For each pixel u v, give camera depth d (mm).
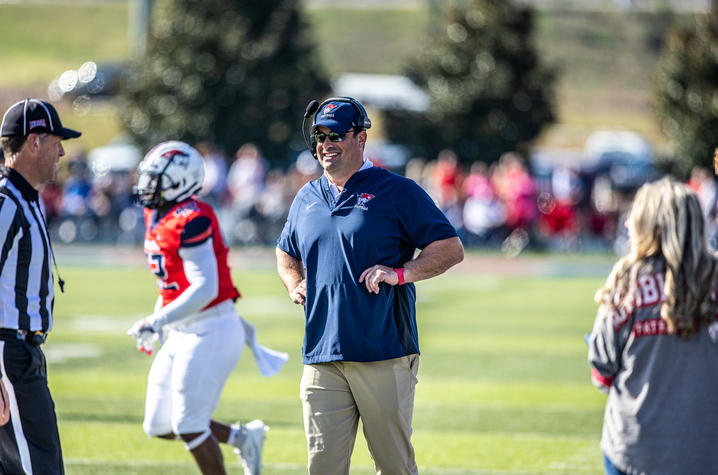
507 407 29750
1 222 15375
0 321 15438
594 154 141625
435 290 61000
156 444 24672
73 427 26406
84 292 56719
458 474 22438
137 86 109125
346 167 16375
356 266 15984
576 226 84500
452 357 38500
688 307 13266
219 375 18406
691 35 96375
